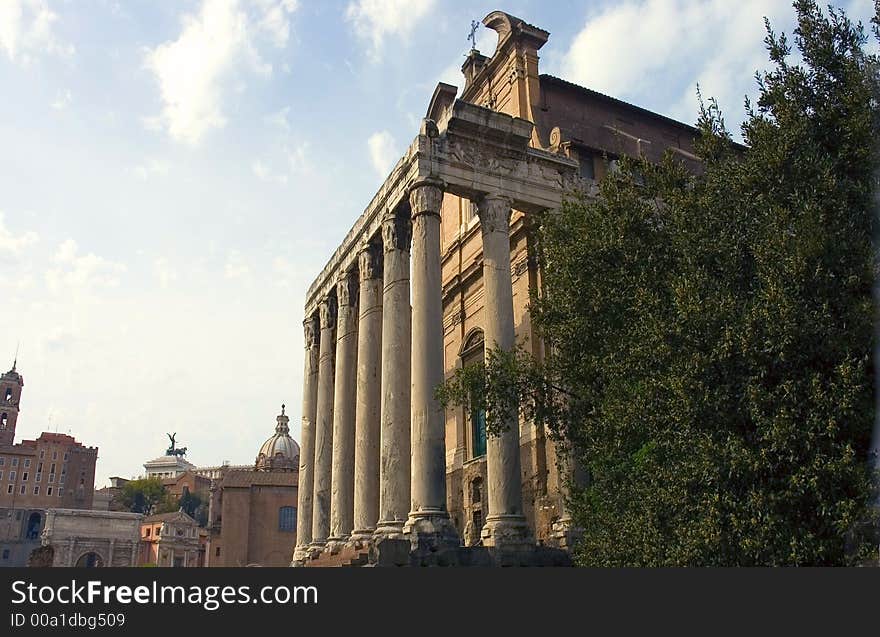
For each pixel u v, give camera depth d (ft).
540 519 95.61
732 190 54.24
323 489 119.65
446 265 134.00
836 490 42.96
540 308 73.05
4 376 552.00
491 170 97.04
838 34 53.36
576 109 125.29
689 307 48.42
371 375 104.32
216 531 310.45
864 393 43.98
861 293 47.55
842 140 51.60
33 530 491.31
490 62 130.72
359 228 114.21
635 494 55.06
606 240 63.26
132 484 571.28
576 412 69.21
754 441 45.98
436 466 82.74
